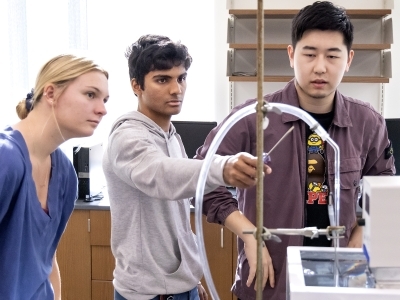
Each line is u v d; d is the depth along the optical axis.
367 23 3.46
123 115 1.61
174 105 1.64
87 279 3.12
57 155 1.46
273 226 1.60
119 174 1.48
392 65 3.52
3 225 1.27
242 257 1.64
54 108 1.31
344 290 0.90
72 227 3.09
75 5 3.41
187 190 1.20
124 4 3.57
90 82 1.31
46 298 1.42
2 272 1.26
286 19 3.49
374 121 1.71
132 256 1.60
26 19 3.42
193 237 1.71
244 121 1.61
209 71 3.66
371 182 0.93
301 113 1.12
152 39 1.68
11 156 1.23
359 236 1.48
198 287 1.84
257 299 0.92
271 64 3.51
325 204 1.61
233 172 1.05
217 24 3.59
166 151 1.64
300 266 1.02
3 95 3.46
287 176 1.59
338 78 1.54
